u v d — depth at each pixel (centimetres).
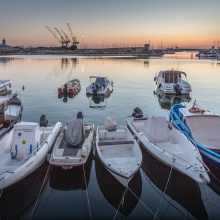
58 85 3781
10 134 1391
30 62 8756
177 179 1155
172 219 928
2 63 8181
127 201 1023
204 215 949
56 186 1132
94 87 3041
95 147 1298
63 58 11944
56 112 2292
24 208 991
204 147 1249
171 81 3212
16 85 3759
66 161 1108
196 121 1476
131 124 1578
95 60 10175
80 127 1314
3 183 970
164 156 1162
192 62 9362
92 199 1036
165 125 1330
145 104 2644
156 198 1045
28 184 1147
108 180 1153
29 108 2419
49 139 1323
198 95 3089
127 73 5412
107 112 2305
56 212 962
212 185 1127
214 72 5662
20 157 1175
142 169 1276
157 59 11619
